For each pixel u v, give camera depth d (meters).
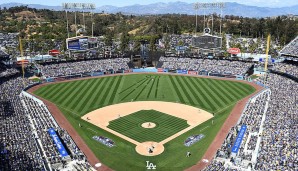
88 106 78.69
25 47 155.50
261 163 44.38
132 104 80.25
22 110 68.56
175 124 65.75
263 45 175.38
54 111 74.81
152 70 126.12
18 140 52.09
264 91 86.62
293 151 47.06
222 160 48.78
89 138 58.94
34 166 43.97
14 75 107.62
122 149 54.31
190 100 83.62
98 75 118.44
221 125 65.06
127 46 156.75
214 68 118.50
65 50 148.12
